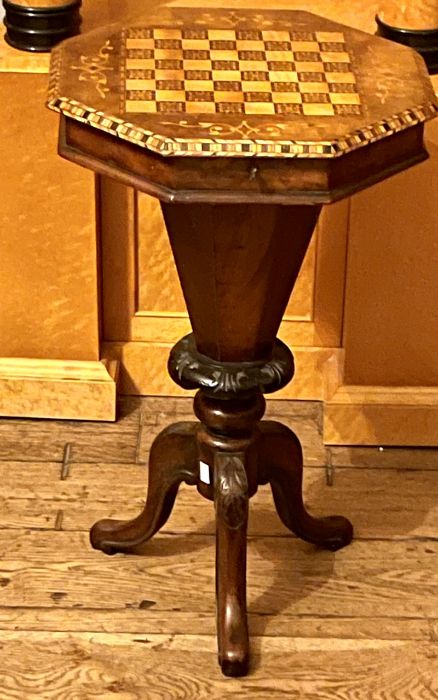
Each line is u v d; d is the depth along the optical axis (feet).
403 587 7.98
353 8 8.55
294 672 7.38
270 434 7.50
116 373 9.37
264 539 8.34
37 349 9.23
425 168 8.24
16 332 9.15
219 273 6.31
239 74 6.19
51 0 7.97
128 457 9.04
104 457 9.02
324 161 5.62
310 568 8.11
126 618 7.70
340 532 8.17
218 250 6.18
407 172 8.25
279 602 7.84
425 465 9.05
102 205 8.80
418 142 6.14
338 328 9.30
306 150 5.54
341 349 9.37
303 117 5.81
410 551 8.27
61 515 8.47
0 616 7.66
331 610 7.79
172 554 8.19
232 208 5.97
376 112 5.90
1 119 8.24
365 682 7.33
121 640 7.55
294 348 9.37
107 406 9.29
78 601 7.81
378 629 7.67
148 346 9.41
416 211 8.39
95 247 8.77
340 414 9.09
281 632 7.63
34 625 7.62
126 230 8.91
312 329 9.32
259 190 5.68
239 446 7.15
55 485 8.73
